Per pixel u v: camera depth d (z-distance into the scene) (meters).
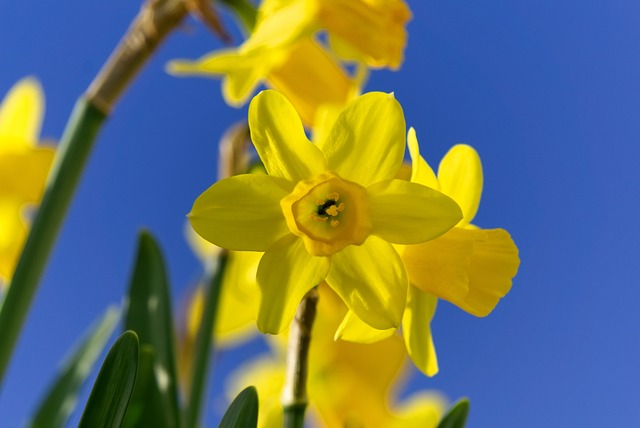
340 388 0.38
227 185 0.28
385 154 0.29
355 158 0.29
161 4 0.39
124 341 0.29
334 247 0.28
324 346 0.38
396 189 0.28
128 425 0.36
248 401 0.29
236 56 0.40
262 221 0.28
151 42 0.39
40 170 0.45
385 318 0.28
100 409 0.28
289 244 0.28
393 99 0.29
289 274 0.28
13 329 0.37
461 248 0.29
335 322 0.37
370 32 0.39
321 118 0.33
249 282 0.40
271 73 0.41
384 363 0.38
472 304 0.30
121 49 0.39
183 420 0.37
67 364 0.42
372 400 0.38
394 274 0.29
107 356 0.29
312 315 0.30
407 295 0.29
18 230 0.45
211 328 0.38
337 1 0.39
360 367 0.38
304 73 0.41
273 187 0.28
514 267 0.30
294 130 0.28
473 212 0.31
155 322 0.39
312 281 0.28
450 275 0.29
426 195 0.28
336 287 0.28
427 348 0.30
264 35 0.40
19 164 0.45
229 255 0.39
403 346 0.39
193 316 0.42
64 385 0.41
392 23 0.39
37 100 0.47
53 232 0.38
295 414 0.29
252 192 0.28
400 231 0.28
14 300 0.37
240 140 0.39
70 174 0.38
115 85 0.39
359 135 0.29
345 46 0.40
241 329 0.43
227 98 0.40
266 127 0.28
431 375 0.30
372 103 0.29
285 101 0.28
